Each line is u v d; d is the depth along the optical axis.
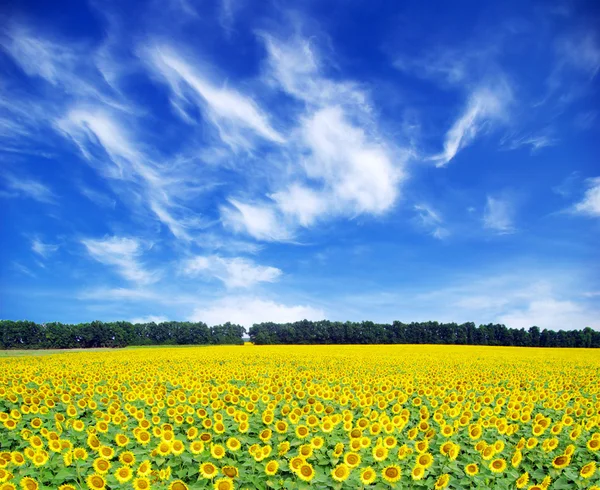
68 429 11.66
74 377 21.14
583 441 11.32
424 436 11.28
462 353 49.06
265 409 12.67
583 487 8.59
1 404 15.34
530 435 11.46
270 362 33.47
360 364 31.34
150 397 14.05
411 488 8.20
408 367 29.09
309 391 15.49
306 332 100.69
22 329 79.94
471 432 10.77
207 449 9.74
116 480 8.38
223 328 102.25
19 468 9.02
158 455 9.41
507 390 17.45
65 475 8.57
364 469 8.13
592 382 21.88
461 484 8.58
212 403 13.23
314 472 8.20
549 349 66.44
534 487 7.81
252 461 8.98
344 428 10.62
